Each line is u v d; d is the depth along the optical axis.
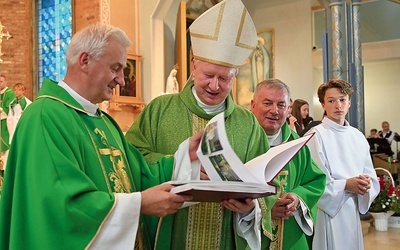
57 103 2.03
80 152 2.01
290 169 3.02
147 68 11.12
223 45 2.38
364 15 14.76
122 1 11.16
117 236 1.89
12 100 8.97
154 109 2.67
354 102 8.53
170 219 2.43
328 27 8.80
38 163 1.86
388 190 7.31
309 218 2.95
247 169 2.03
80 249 1.83
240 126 2.62
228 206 2.10
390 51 14.41
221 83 2.45
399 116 16.44
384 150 12.47
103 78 2.08
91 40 2.04
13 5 12.85
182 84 10.84
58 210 1.81
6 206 1.93
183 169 2.32
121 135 2.38
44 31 12.80
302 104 6.84
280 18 14.18
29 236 1.85
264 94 2.95
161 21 11.26
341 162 3.85
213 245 2.47
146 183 2.35
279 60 14.16
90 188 1.90
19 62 12.84
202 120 2.58
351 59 8.84
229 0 2.40
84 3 11.50
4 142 8.51
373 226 7.58
